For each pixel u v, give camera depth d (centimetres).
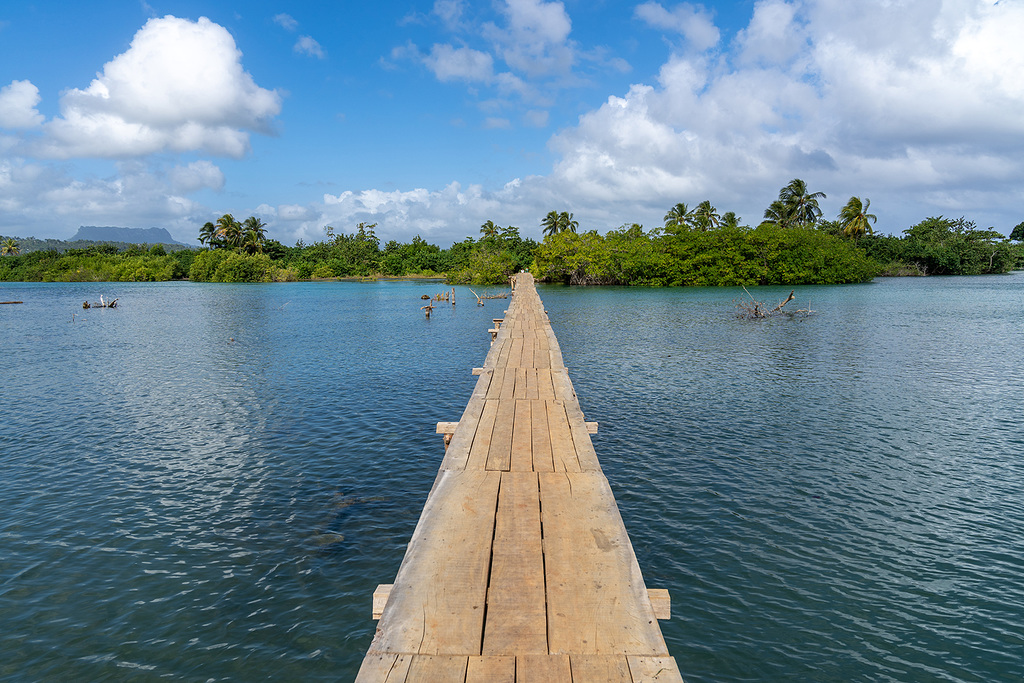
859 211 8094
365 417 1379
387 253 11644
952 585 686
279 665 569
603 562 321
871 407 1408
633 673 229
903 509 870
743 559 741
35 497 941
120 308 4566
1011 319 3075
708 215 8406
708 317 3397
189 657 580
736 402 1456
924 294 4900
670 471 1014
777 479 977
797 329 2797
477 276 7800
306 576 715
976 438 1177
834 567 723
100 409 1478
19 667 566
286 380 1802
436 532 362
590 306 4181
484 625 262
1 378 1873
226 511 889
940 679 548
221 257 9938
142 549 779
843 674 554
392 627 261
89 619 636
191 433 1270
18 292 6856
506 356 1108
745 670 559
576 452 540
